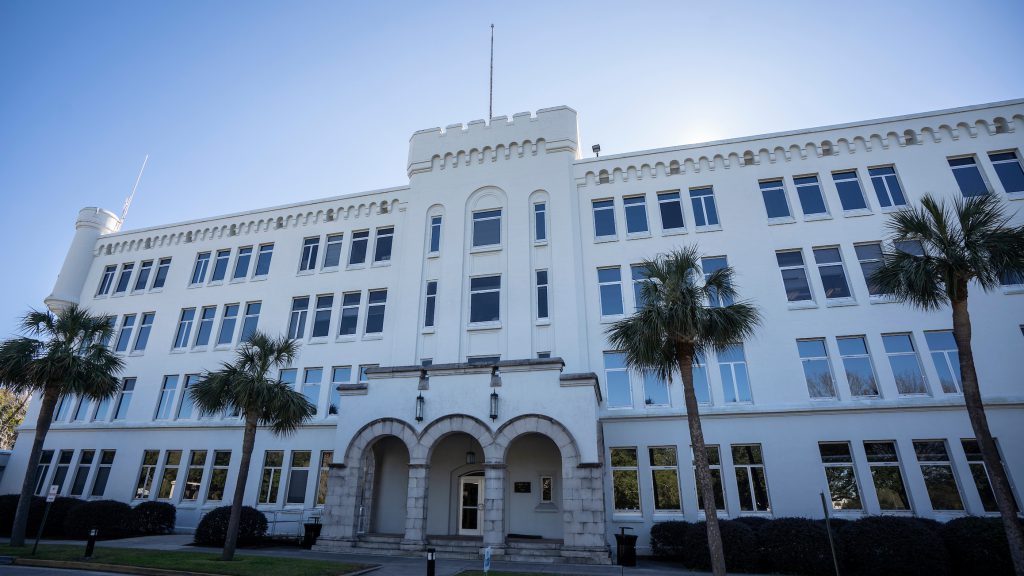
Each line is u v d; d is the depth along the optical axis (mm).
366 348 25297
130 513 22406
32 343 18969
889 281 13820
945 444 18797
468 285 24438
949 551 15312
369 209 28438
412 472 18438
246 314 28203
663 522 18938
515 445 21391
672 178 24688
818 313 21297
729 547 16359
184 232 30984
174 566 14102
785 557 15977
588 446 17375
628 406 21609
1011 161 21844
